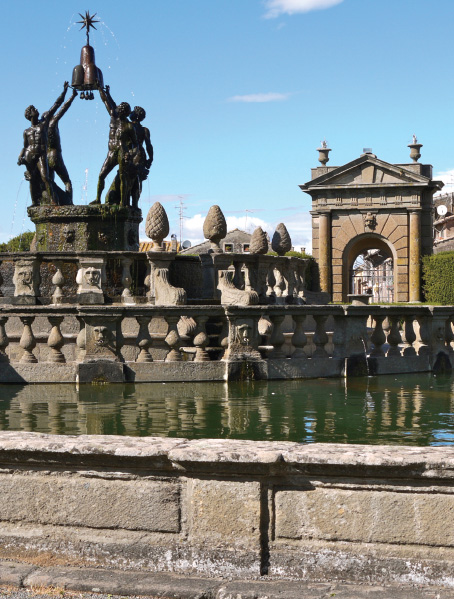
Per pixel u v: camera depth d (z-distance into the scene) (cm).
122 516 496
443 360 1573
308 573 473
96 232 1861
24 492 509
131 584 468
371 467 461
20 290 1492
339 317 1485
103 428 923
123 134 1888
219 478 483
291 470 473
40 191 1938
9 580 477
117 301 1570
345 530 470
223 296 1439
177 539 489
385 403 1127
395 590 453
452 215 7175
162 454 485
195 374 1373
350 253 5006
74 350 1476
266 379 1395
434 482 458
